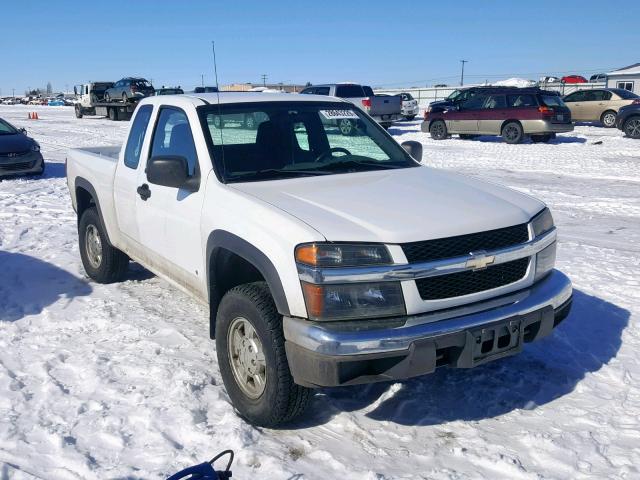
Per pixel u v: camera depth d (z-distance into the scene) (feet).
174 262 14.92
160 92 114.42
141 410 12.54
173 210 14.51
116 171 17.79
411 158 15.92
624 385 13.52
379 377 10.80
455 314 11.02
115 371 14.26
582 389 13.32
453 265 10.91
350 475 10.53
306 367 10.58
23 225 29.19
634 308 17.88
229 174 13.52
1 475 10.46
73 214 31.99
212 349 15.47
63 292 19.88
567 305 12.63
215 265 13.04
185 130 14.74
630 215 31.17
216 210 12.81
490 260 11.25
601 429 11.85
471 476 10.51
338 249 10.52
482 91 71.10
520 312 11.39
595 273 21.15
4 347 15.71
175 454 11.12
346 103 16.66
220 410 12.63
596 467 10.72
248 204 12.13
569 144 64.90
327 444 11.47
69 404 12.84
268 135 14.61
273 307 11.42
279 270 10.89
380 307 10.63
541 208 12.96
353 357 10.29
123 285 20.45
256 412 11.82
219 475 9.23
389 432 11.85
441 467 10.78
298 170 14.11
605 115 82.89
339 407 12.72
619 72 128.57
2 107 213.46
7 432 11.82
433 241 10.93
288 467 10.70
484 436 11.68
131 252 17.78
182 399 12.91
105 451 11.27
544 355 14.93
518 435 11.68
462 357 10.95
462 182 13.99
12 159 43.11
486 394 13.16
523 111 66.18
